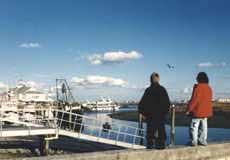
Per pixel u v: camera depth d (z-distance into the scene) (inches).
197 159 447.2
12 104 1704.0
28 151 1283.2
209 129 3636.8
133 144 1214.3
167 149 413.1
